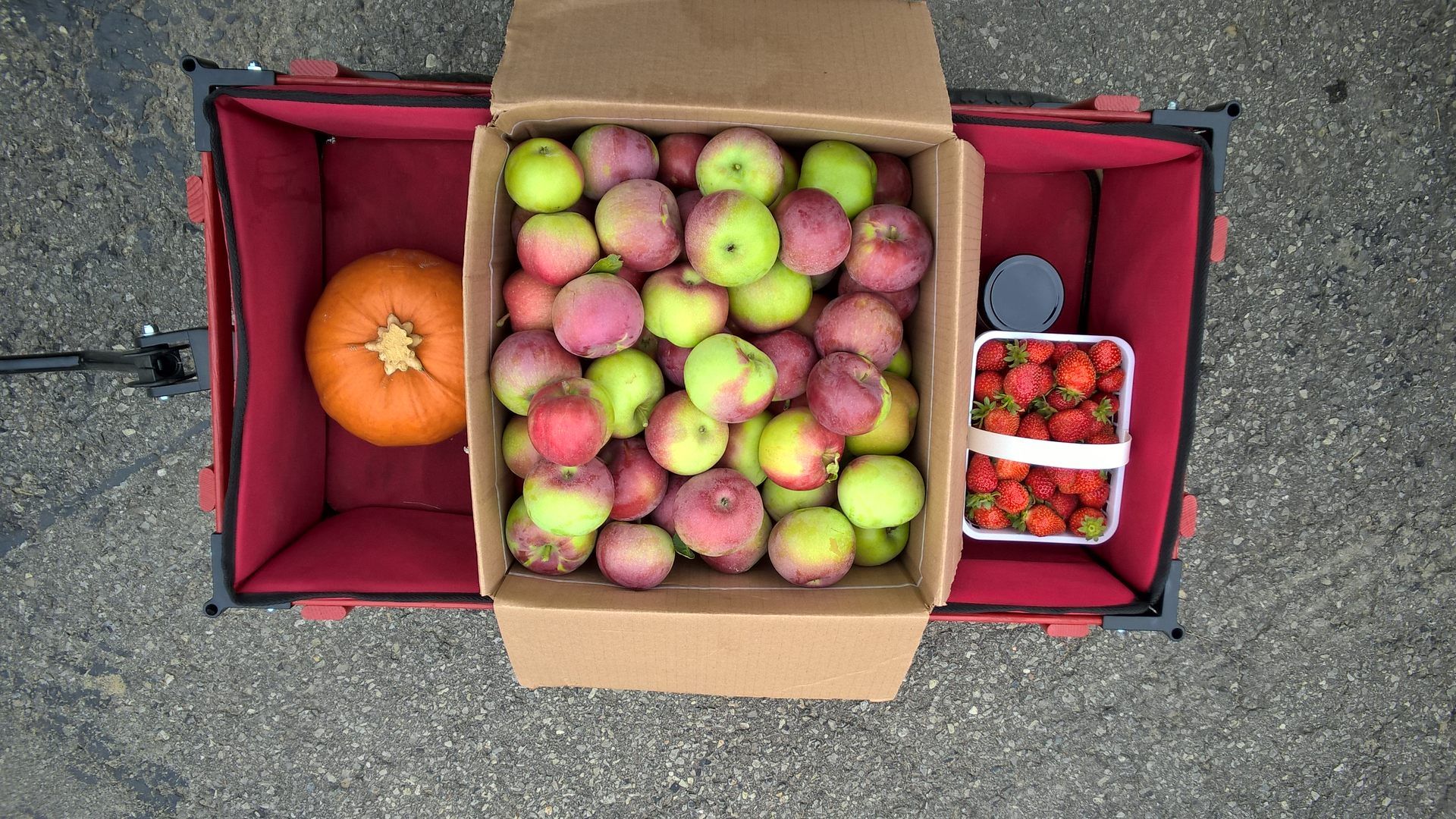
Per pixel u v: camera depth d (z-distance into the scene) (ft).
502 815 7.00
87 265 6.46
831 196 4.22
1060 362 5.15
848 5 4.39
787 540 4.48
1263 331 6.75
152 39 6.29
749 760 7.03
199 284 6.52
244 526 4.60
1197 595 7.01
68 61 6.29
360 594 4.56
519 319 4.39
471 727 6.97
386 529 5.38
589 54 4.10
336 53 6.33
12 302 6.45
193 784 6.94
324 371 5.05
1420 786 7.07
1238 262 6.70
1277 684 7.04
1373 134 6.56
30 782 6.85
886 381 4.56
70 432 6.59
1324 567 6.95
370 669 6.92
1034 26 6.41
